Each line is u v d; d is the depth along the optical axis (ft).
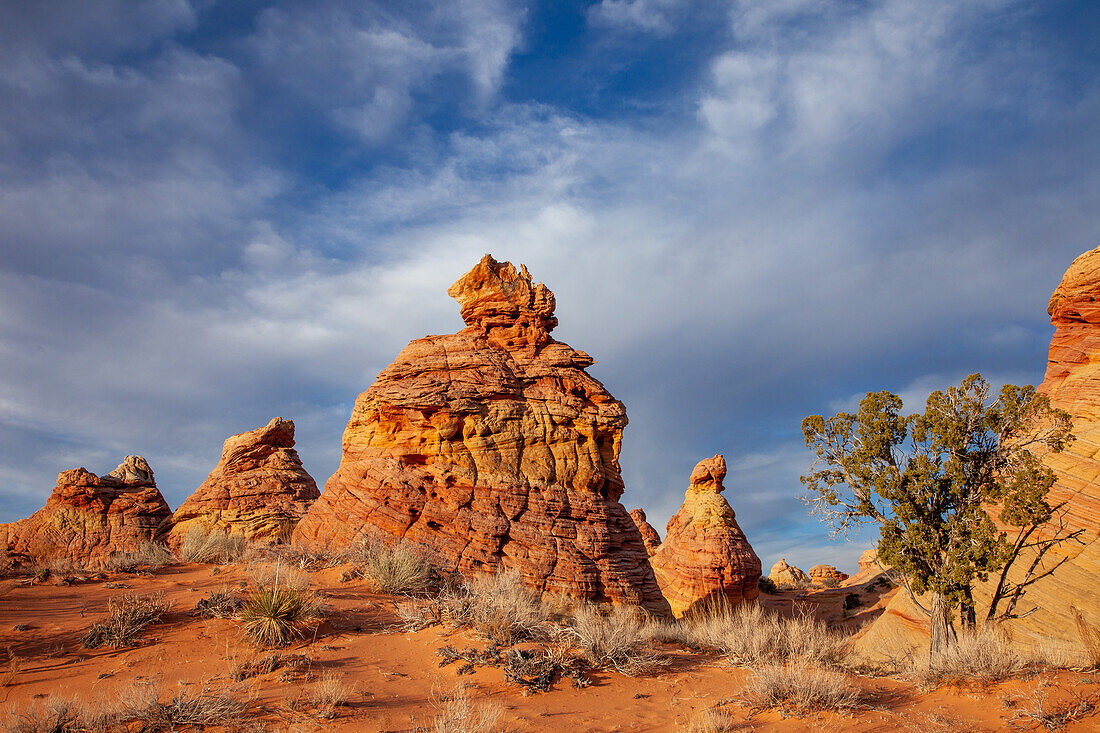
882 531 60.23
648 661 44.65
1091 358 95.61
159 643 42.11
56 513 131.54
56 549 125.49
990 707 35.91
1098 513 77.10
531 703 36.32
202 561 74.13
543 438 85.92
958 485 57.98
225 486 117.50
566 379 92.38
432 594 61.05
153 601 48.52
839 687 37.78
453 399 82.58
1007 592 58.03
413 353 90.58
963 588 55.26
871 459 61.41
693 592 132.98
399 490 77.71
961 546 56.34
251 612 44.21
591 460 87.66
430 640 45.78
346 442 88.33
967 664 42.37
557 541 78.02
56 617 47.96
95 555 125.39
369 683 37.09
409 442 82.07
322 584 60.85
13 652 40.55
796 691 36.88
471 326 98.43
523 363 92.38
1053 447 59.06
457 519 75.82
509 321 96.32
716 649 53.11
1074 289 98.17
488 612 49.39
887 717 34.94
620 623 49.42
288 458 126.72
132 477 142.20
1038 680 38.65
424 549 71.61
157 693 32.81
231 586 57.21
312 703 33.17
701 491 151.84
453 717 31.60
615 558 80.59
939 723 33.78
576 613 53.21
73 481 134.21
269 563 66.18
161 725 29.96
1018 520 56.13
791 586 227.81
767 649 49.65
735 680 42.75
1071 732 31.68
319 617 48.01
